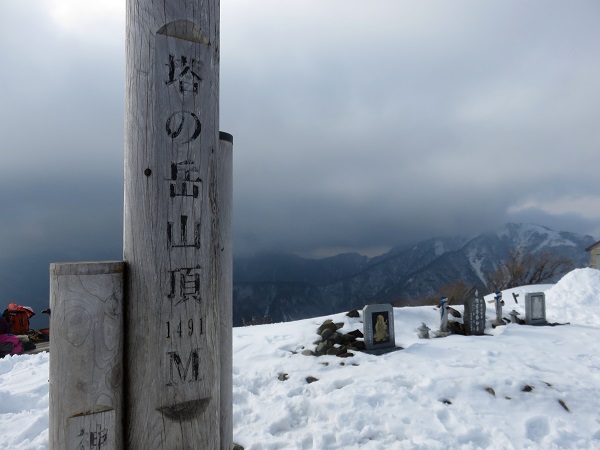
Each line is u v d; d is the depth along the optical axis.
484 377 5.64
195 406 2.16
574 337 8.40
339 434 4.38
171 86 2.16
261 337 8.02
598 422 4.72
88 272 2.08
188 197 2.19
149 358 2.09
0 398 5.05
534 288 20.88
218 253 2.33
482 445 4.25
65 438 2.03
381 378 5.77
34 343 9.19
